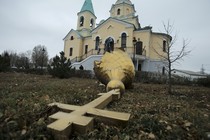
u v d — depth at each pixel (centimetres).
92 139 206
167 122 285
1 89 511
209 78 1498
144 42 2541
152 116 311
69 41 3391
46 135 199
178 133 242
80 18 3684
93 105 294
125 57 667
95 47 2920
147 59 2477
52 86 653
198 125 279
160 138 228
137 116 307
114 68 619
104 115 246
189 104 467
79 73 1780
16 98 388
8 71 1811
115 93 425
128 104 411
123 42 2652
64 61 1338
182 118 316
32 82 811
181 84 1488
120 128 238
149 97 540
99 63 664
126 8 3231
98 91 583
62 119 218
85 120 219
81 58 3059
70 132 204
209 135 239
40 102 366
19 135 198
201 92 798
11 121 233
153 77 1515
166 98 548
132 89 721
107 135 221
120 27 2688
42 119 253
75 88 641
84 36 3341
